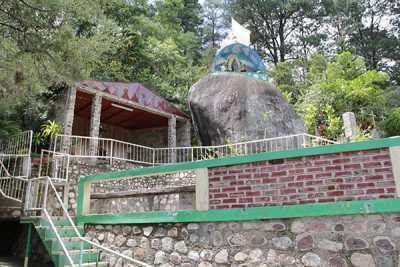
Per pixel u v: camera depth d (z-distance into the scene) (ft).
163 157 46.34
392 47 88.22
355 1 87.40
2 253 26.55
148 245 15.74
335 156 12.28
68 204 27.86
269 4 90.38
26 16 23.97
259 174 13.52
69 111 34.86
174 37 79.71
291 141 36.35
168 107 47.03
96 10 26.48
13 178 23.80
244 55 47.75
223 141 37.70
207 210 14.17
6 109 29.14
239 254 13.24
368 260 11.08
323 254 11.78
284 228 12.65
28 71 25.34
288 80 75.05
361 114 50.83
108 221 17.34
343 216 11.77
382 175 11.37
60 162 29.27
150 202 29.58
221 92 41.34
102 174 18.49
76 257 17.21
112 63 53.62
